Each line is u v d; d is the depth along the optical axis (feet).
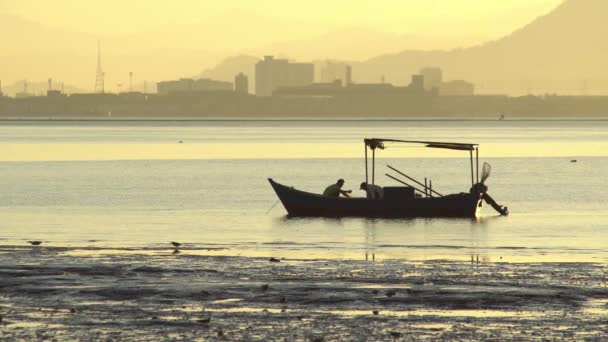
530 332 370.12
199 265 514.27
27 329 372.58
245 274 486.38
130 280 467.52
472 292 438.40
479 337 363.76
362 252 576.61
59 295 431.02
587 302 419.33
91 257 544.21
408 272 493.77
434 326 378.94
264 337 362.74
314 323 382.63
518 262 533.14
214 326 377.91
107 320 386.52
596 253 574.15
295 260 536.83
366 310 404.77
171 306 411.13
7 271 489.67
